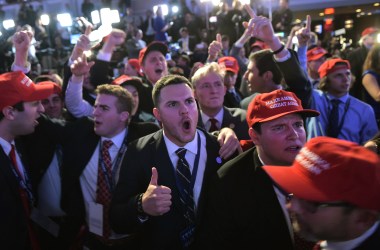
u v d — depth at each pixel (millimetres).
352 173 899
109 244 1952
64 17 5371
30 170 2150
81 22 2693
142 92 3080
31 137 2180
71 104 2533
